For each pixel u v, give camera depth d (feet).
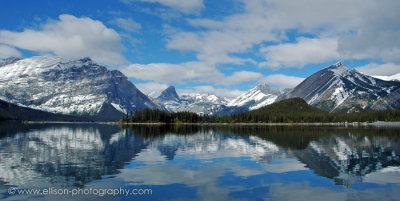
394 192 113.29
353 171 151.02
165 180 129.18
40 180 127.85
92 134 454.40
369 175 141.79
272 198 104.78
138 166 161.89
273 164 169.48
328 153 219.20
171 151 228.22
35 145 268.41
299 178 134.41
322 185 122.62
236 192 111.86
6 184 121.08
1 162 172.45
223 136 405.18
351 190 115.55
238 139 347.97
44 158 189.06
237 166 162.71
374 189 117.19
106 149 239.91
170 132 519.19
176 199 102.73
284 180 130.41
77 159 185.98
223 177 135.44
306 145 276.82
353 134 460.55
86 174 140.36
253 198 104.73
